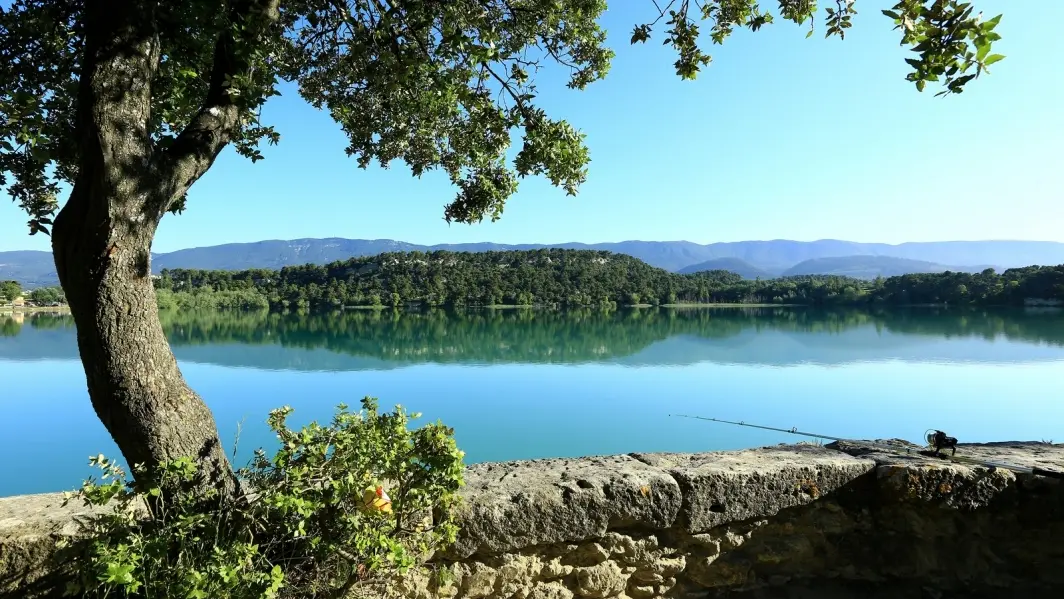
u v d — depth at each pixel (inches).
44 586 81.0
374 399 87.0
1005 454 117.3
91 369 79.4
